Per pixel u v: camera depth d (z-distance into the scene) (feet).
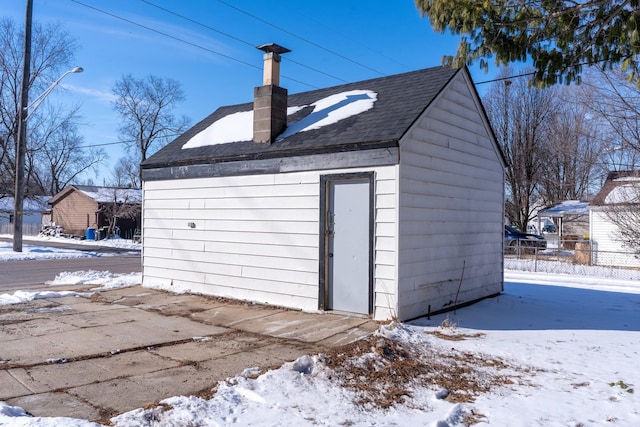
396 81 32.35
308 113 32.71
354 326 23.56
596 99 60.85
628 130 60.80
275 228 29.35
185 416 12.66
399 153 24.20
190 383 15.69
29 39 69.72
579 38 22.44
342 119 29.17
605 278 49.70
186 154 34.94
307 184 27.86
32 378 16.07
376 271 24.90
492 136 34.86
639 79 21.91
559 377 16.74
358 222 26.04
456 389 15.39
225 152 32.01
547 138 103.81
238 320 25.43
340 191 26.76
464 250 30.91
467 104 31.60
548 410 13.71
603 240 70.08
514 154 115.75
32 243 105.81
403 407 13.78
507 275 51.13
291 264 28.53
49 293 32.35
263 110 30.78
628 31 19.77
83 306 28.96
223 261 32.19
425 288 26.53
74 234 138.21
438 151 28.02
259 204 30.19
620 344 21.39
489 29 22.39
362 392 14.80
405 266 24.76
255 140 31.14
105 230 129.70
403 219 24.56
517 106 115.34
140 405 13.79
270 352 19.31
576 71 23.40
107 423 12.39
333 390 14.85
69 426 11.80
